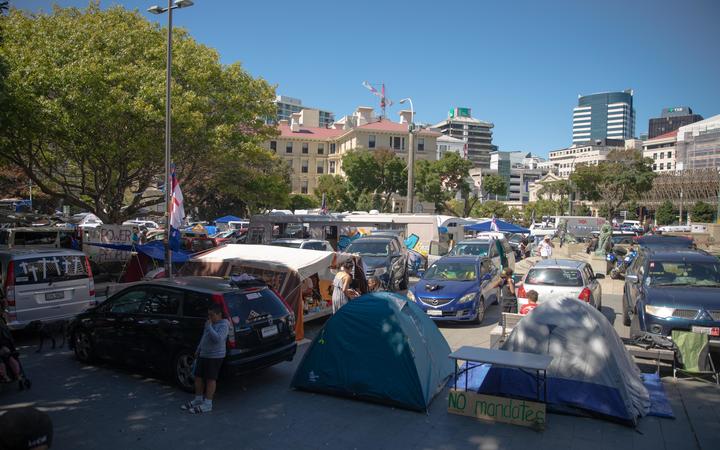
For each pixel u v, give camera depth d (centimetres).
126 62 1953
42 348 991
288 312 813
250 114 2236
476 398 661
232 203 4844
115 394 737
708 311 838
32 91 1659
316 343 761
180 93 1958
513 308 1166
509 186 17250
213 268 1177
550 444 584
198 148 2100
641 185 6353
